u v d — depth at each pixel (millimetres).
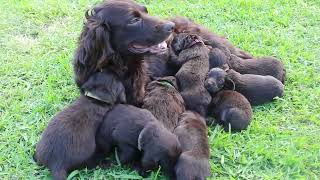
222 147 1747
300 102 1920
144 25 1769
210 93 1854
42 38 2256
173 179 1616
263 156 1711
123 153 1677
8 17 2371
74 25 2340
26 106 1909
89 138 1638
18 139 1775
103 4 1773
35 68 2076
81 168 1654
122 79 1801
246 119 1799
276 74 2006
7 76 2043
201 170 1571
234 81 1901
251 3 2467
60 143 1595
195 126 1698
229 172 1662
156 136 1601
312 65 2117
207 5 2469
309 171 1676
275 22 2359
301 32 2289
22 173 1659
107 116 1683
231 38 2268
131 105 1761
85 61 1755
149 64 1938
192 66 1895
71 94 1957
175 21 2117
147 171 1654
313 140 1780
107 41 1746
